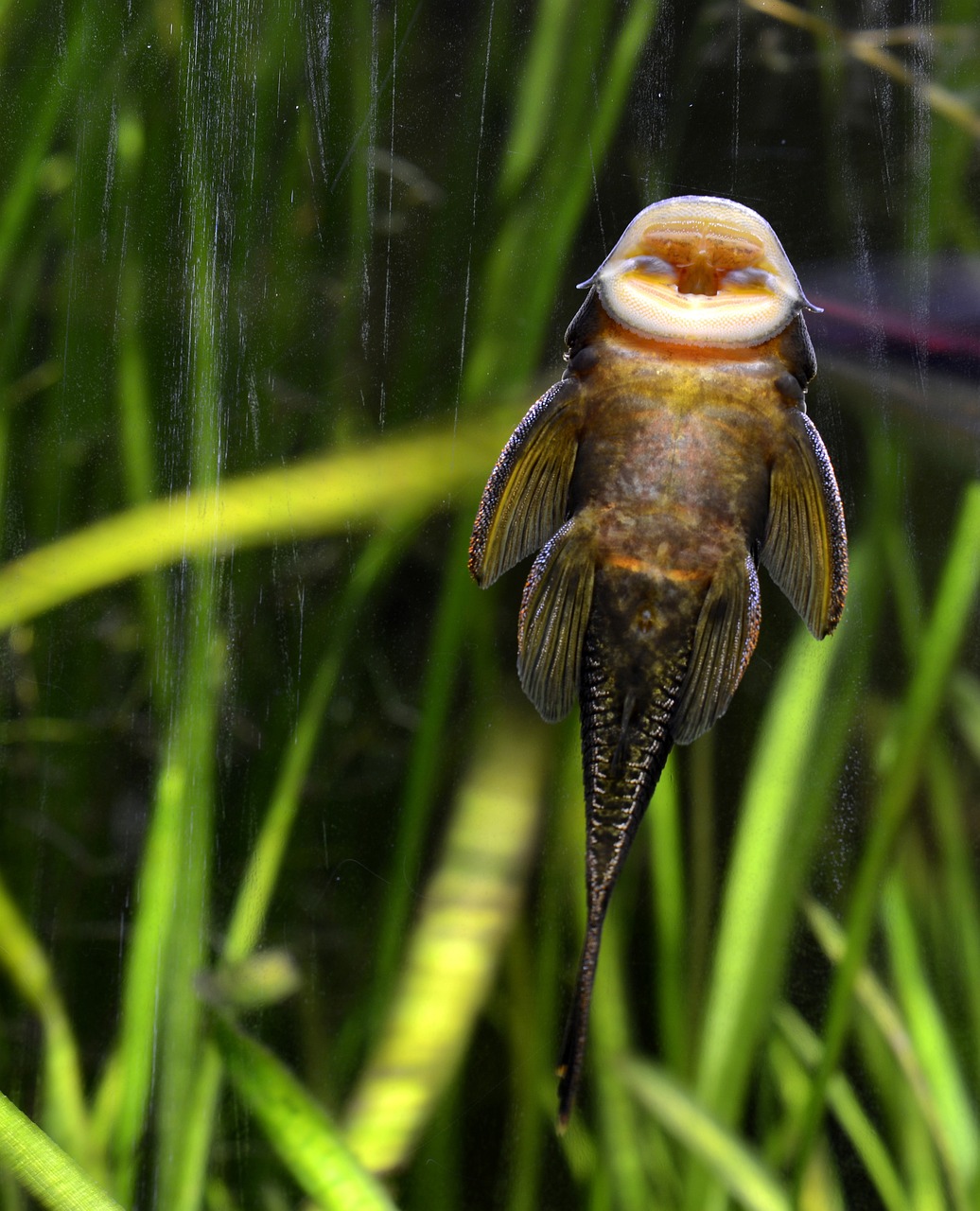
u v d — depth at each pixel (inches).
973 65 30.3
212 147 32.5
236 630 34.5
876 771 33.7
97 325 34.8
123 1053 30.1
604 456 24.8
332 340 31.7
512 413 29.9
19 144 35.4
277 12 32.2
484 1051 35.8
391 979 33.3
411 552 35.7
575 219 29.2
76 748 39.9
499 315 30.4
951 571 29.1
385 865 37.3
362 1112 32.4
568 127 29.9
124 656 40.2
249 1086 28.3
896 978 33.2
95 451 35.4
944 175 30.1
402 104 32.0
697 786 33.1
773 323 24.6
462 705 34.1
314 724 32.8
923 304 29.8
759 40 29.5
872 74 30.2
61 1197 26.8
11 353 36.1
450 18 31.6
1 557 35.1
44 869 39.4
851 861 33.9
